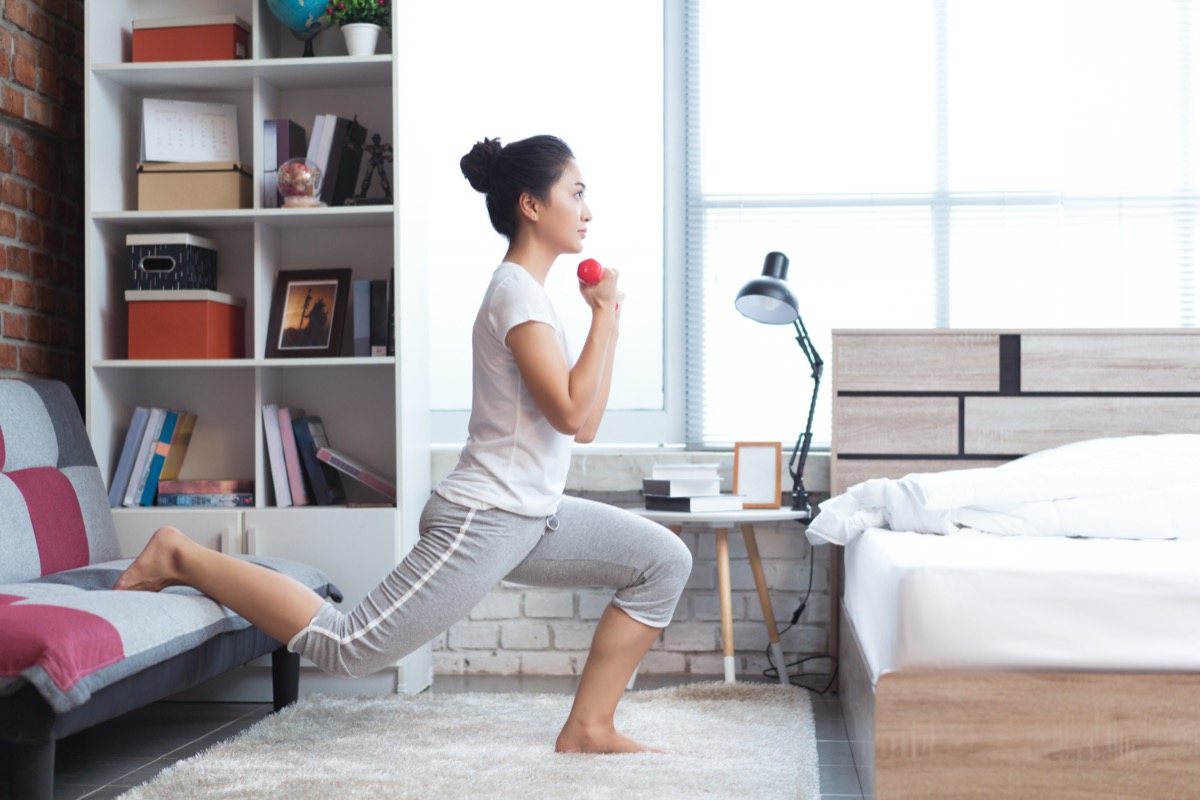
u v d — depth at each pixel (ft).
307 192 10.57
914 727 6.05
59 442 9.66
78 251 11.93
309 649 7.66
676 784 7.03
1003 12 11.89
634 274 12.26
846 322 11.97
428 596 7.55
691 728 8.61
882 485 9.04
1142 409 10.63
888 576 6.64
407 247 10.56
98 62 10.84
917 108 11.96
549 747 8.04
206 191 10.87
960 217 11.89
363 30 10.64
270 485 10.88
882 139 12.00
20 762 6.27
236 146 11.30
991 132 11.89
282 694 9.53
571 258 12.27
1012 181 11.85
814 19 12.09
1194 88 11.72
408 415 10.55
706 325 12.13
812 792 6.93
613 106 12.30
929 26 11.96
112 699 6.72
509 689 10.82
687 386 12.19
